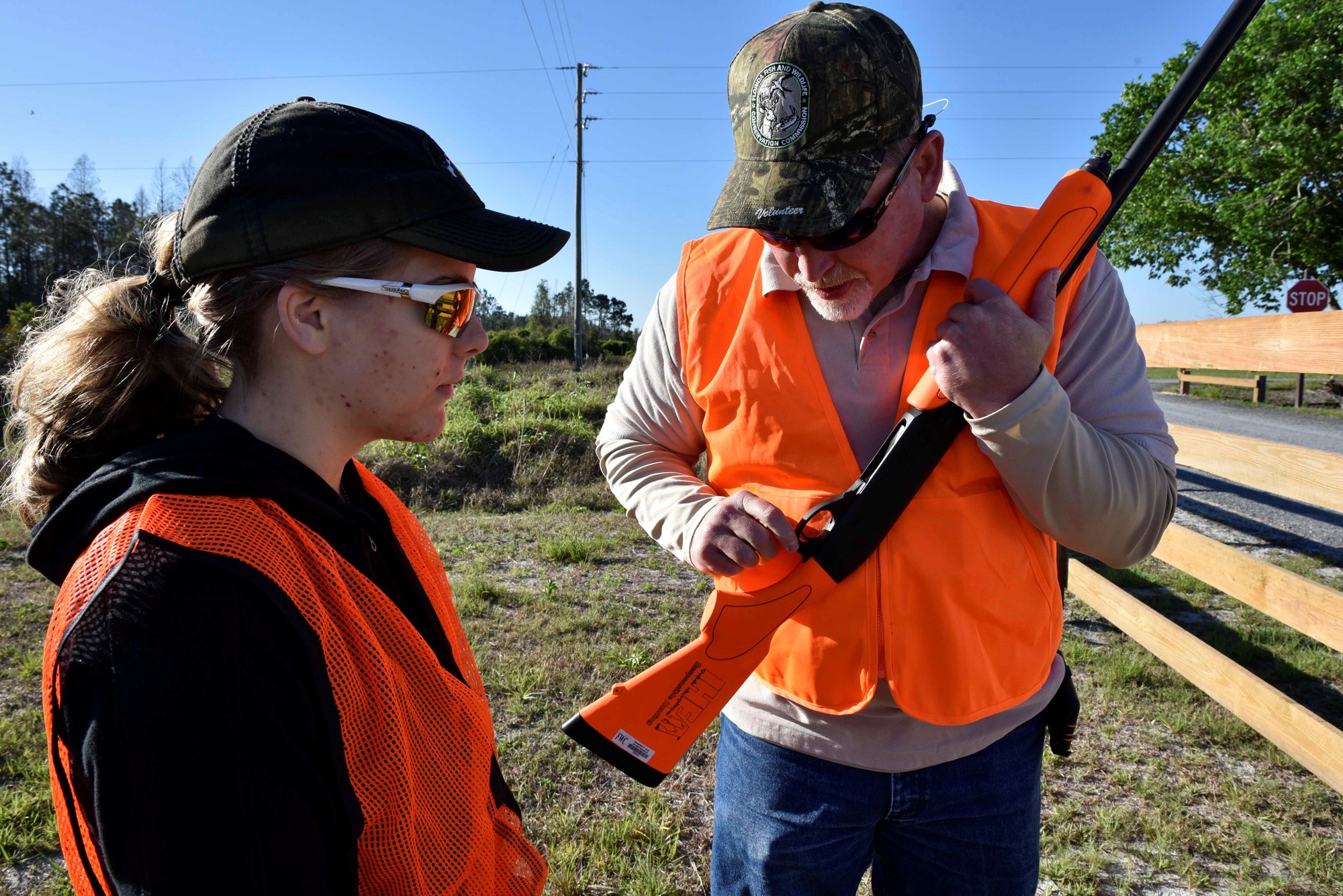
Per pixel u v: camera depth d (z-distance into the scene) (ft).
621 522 23.89
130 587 2.27
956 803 4.76
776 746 5.01
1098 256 4.84
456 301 3.04
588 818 9.56
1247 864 8.55
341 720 2.56
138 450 2.71
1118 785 10.10
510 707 11.98
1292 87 65.51
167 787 2.16
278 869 2.27
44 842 8.97
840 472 4.76
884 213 4.32
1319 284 45.24
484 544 21.17
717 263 5.34
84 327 2.94
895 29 4.41
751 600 4.69
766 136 4.28
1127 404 4.68
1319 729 9.12
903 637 4.52
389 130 2.95
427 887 2.87
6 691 12.45
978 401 4.08
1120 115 78.84
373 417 3.06
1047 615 4.88
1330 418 48.60
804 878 5.00
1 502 3.15
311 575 2.68
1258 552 20.16
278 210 2.67
